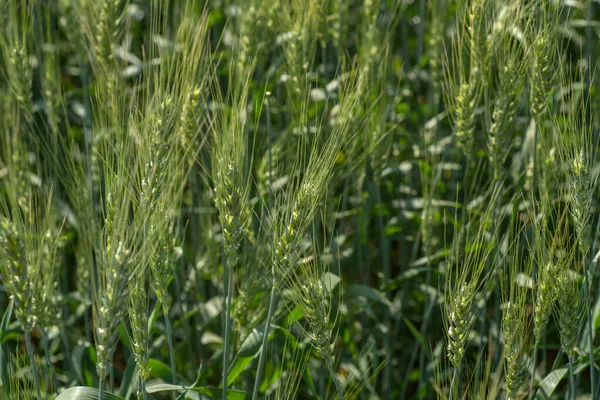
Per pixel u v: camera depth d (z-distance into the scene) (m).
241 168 1.66
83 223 1.88
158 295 1.72
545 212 1.75
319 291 1.66
